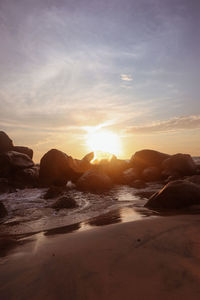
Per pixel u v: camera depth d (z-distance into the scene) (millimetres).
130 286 1266
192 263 1541
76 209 4910
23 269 1656
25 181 9648
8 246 2420
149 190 7898
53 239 2590
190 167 11102
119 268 1531
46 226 3529
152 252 1810
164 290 1192
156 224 2750
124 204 5250
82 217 4078
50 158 10125
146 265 1553
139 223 2854
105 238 2309
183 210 3953
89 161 11719
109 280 1363
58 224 3637
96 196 6828
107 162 11641
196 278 1307
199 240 2053
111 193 7418
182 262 1566
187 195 4242
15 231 3266
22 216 4344
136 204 5113
